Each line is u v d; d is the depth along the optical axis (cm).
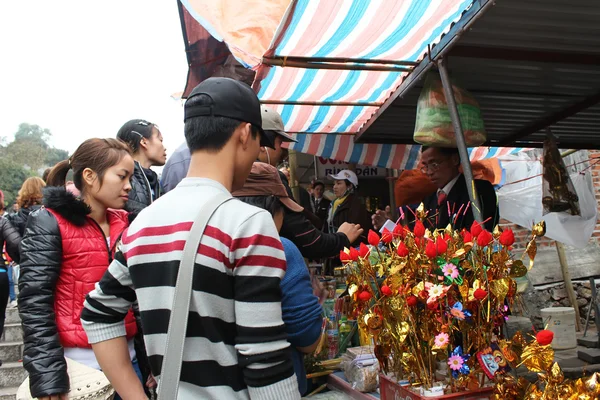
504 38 228
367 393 260
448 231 196
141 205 262
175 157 302
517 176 571
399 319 183
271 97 362
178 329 104
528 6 197
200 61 471
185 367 106
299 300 139
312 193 622
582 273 614
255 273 107
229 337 108
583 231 416
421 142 257
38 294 186
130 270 115
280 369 105
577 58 248
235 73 467
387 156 457
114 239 213
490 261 185
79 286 197
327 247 229
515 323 239
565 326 486
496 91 300
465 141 243
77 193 244
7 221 460
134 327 211
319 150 446
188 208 114
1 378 502
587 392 150
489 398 182
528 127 368
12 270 707
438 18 251
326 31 253
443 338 173
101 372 192
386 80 335
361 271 199
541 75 275
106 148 213
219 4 276
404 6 234
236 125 121
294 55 279
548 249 621
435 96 250
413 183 464
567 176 350
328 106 384
